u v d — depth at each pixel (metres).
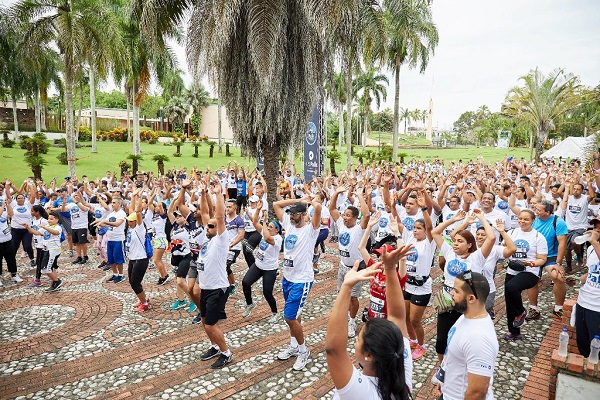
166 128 75.44
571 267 9.54
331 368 2.11
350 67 23.95
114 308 7.79
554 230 6.73
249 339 6.29
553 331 6.27
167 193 11.98
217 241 5.38
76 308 7.81
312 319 7.06
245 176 18.27
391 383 2.10
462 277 3.15
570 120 48.38
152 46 12.71
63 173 29.83
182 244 7.45
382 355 2.09
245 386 4.96
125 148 46.12
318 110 17.34
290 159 21.70
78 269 10.70
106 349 6.07
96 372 5.39
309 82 12.15
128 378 5.23
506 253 5.00
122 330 6.76
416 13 29.73
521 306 5.91
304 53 11.98
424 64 30.81
